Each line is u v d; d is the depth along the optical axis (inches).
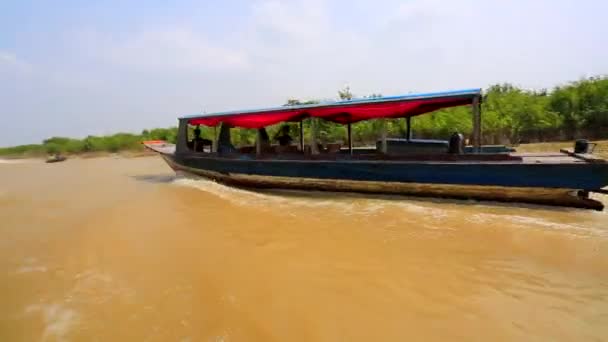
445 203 335.0
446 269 188.7
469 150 408.5
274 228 272.1
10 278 203.0
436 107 393.1
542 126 875.4
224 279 186.9
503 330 136.2
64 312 164.1
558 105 908.6
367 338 134.6
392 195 376.2
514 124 893.8
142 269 205.6
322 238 243.6
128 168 864.3
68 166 1021.2
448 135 844.0
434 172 344.2
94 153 1470.2
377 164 371.2
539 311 148.0
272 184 446.3
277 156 438.9
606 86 856.9
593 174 279.7
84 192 492.4
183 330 144.1
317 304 159.0
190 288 179.5
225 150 510.6
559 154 353.7
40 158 1497.3
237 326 144.9
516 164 305.4
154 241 253.9
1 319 160.6
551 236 229.0
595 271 180.5
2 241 271.3
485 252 208.7
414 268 191.2
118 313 160.1
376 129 847.7
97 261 221.9
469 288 168.4
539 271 182.9
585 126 856.3
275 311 154.6
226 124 517.3
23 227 311.3
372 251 216.5
